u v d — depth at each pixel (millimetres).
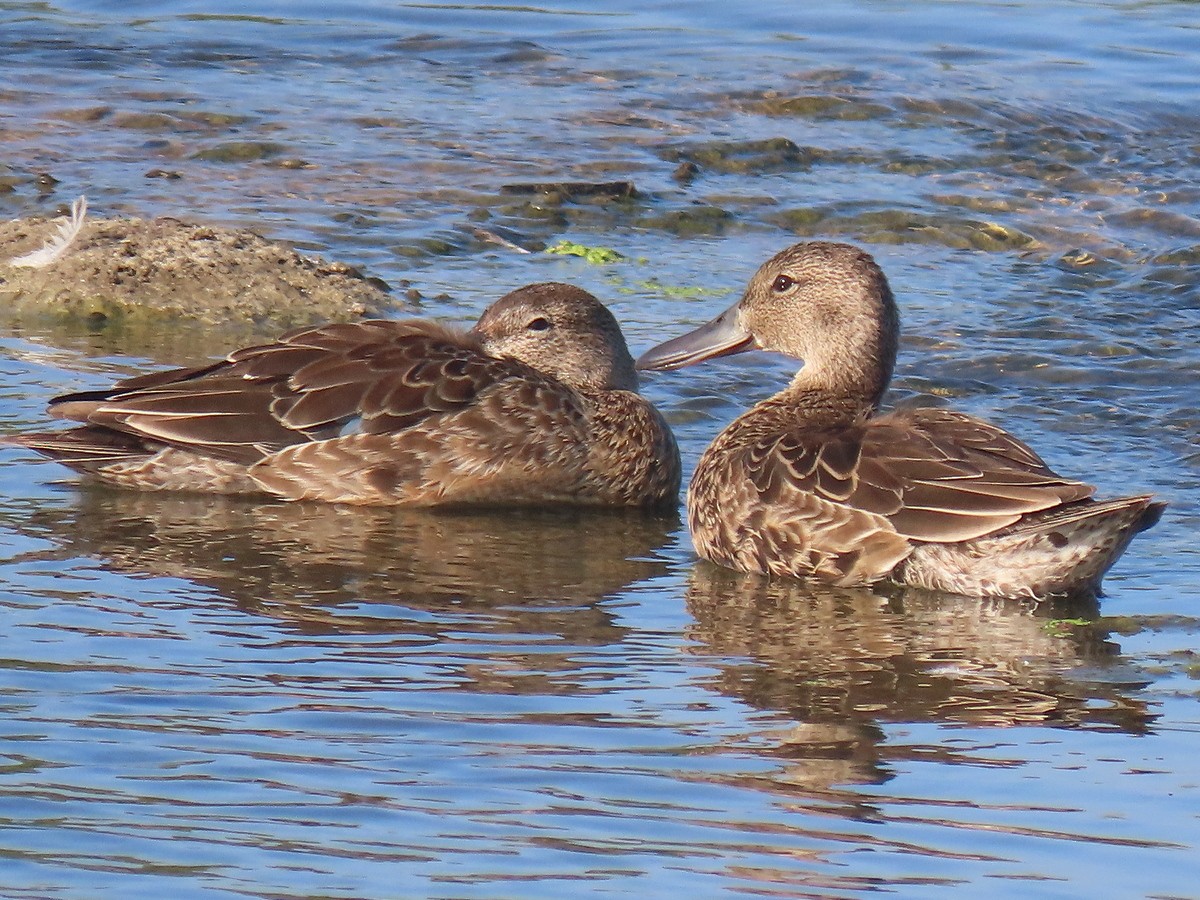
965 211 21922
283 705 9391
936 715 9625
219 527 12656
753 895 7430
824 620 11211
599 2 31625
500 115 24781
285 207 20703
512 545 12672
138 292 17750
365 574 11766
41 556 11773
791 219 21422
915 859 7832
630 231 20734
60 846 7629
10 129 23078
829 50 28609
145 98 24781
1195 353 17172
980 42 29281
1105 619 11250
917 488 11609
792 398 13555
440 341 13938
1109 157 24109
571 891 7395
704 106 25641
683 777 8656
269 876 7430
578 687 9867
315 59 27438
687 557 12633
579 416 13711
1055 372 16516
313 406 13414
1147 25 30516
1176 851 7977
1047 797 8539
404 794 8312
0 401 14719
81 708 9195
